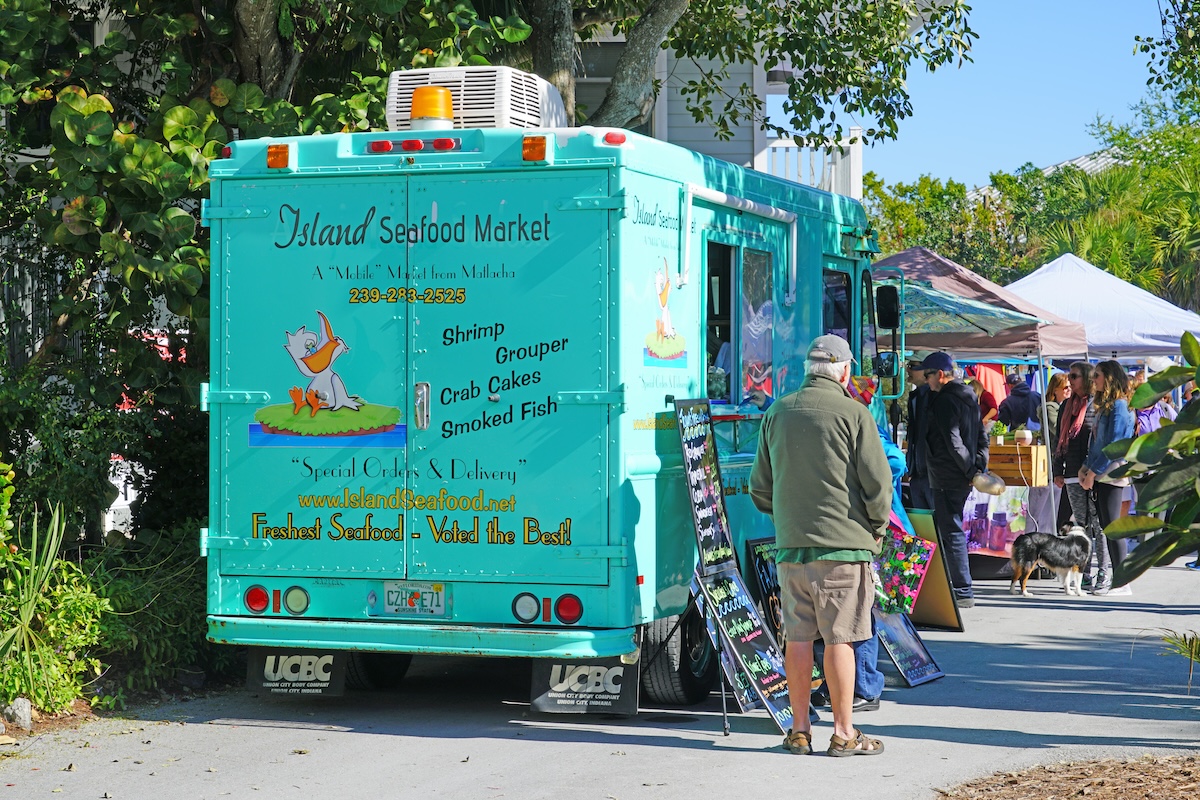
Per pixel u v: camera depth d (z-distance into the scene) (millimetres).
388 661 8562
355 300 7367
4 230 9789
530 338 7105
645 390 7199
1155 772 6402
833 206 9820
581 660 7234
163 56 10023
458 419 7207
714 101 19438
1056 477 13125
